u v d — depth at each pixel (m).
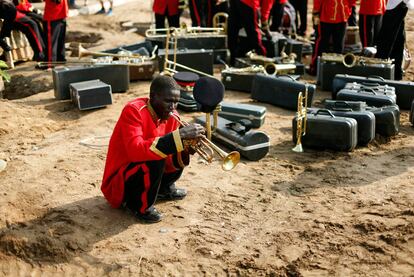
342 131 6.86
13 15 11.52
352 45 11.77
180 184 6.10
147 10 19.72
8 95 10.62
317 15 10.58
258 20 10.89
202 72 10.43
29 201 5.64
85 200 5.68
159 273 4.57
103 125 8.06
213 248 4.88
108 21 17.70
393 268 4.50
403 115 8.48
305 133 7.04
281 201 5.75
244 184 6.14
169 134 4.82
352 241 4.91
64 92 9.24
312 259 4.69
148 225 5.26
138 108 4.98
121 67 9.65
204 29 11.71
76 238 4.98
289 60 10.44
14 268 4.68
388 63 9.47
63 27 11.52
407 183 6.07
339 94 8.11
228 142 6.92
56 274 4.61
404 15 9.72
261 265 4.62
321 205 5.64
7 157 6.95
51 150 7.11
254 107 7.89
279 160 6.80
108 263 4.69
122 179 5.12
